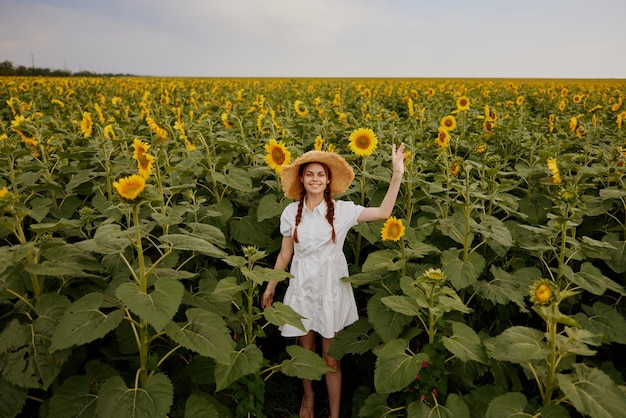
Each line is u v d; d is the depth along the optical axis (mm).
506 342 2508
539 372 2725
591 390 2283
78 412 2547
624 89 23359
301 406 3891
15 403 2469
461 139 7547
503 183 4246
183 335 2559
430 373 2859
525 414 2455
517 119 9219
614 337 3344
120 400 2414
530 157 6176
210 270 4207
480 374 3121
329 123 7734
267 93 17719
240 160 6344
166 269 3287
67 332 2373
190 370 3152
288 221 3840
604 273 4543
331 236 3666
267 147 4492
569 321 2277
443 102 14289
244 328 3217
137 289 2496
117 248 2600
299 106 8953
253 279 2824
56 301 2752
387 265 3348
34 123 6473
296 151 5250
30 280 3109
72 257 2969
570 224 3367
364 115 9734
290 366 3043
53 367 2461
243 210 5387
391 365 2730
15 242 4574
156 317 2291
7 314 2867
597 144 7809
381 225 4406
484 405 2863
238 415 2984
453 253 3551
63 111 10719
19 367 2416
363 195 4973
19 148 7180
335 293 3695
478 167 4371
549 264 4285
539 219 5195
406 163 4719
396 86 24484
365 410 3139
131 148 5992
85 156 5133
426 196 4523
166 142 5914
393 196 3832
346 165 3660
